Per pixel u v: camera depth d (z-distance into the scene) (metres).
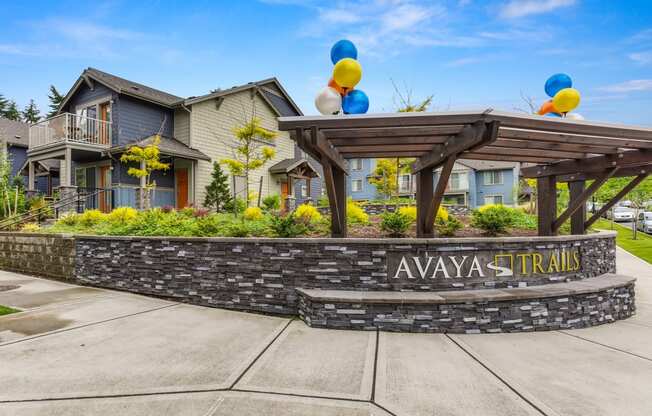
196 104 16.17
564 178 7.13
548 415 2.62
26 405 2.70
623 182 21.98
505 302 4.66
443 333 4.54
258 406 2.71
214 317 5.20
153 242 6.53
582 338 4.47
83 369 3.34
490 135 4.00
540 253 5.32
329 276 5.13
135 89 15.88
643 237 21.23
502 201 33.50
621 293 5.54
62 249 8.13
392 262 4.96
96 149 14.16
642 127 4.40
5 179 14.40
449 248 4.96
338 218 5.61
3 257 9.94
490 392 2.96
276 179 19.98
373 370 3.37
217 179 15.24
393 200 18.02
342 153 5.86
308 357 3.68
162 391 2.93
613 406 2.76
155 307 5.75
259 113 19.23
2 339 4.16
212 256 5.88
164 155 13.91
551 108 5.50
